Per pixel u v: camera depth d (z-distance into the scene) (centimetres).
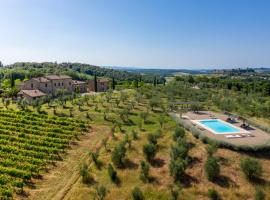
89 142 5203
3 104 8244
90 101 8506
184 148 3844
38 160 4144
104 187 3164
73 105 7956
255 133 4966
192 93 9062
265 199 3130
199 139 4450
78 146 4988
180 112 6594
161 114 6712
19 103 7894
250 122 5788
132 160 4003
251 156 3906
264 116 6750
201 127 5288
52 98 9800
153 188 3316
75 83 12825
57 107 7731
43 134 5434
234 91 10644
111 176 3559
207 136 4428
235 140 4438
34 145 4866
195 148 4159
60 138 5328
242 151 3988
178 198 3114
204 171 3566
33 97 9588
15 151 4459
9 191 3241
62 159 4397
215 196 3094
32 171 3856
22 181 3553
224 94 9481
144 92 9300
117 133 5438
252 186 3322
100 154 4412
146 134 4919
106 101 8425
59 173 3916
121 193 3259
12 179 3588
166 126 5556
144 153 3991
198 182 3378
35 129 5716
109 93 9462
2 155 4262
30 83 11138
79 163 4244
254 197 3108
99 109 7362
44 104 8331
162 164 3812
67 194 3322
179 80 13788
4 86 12650
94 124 6212
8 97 9688
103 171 3841
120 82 15862
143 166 3634
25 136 5259
